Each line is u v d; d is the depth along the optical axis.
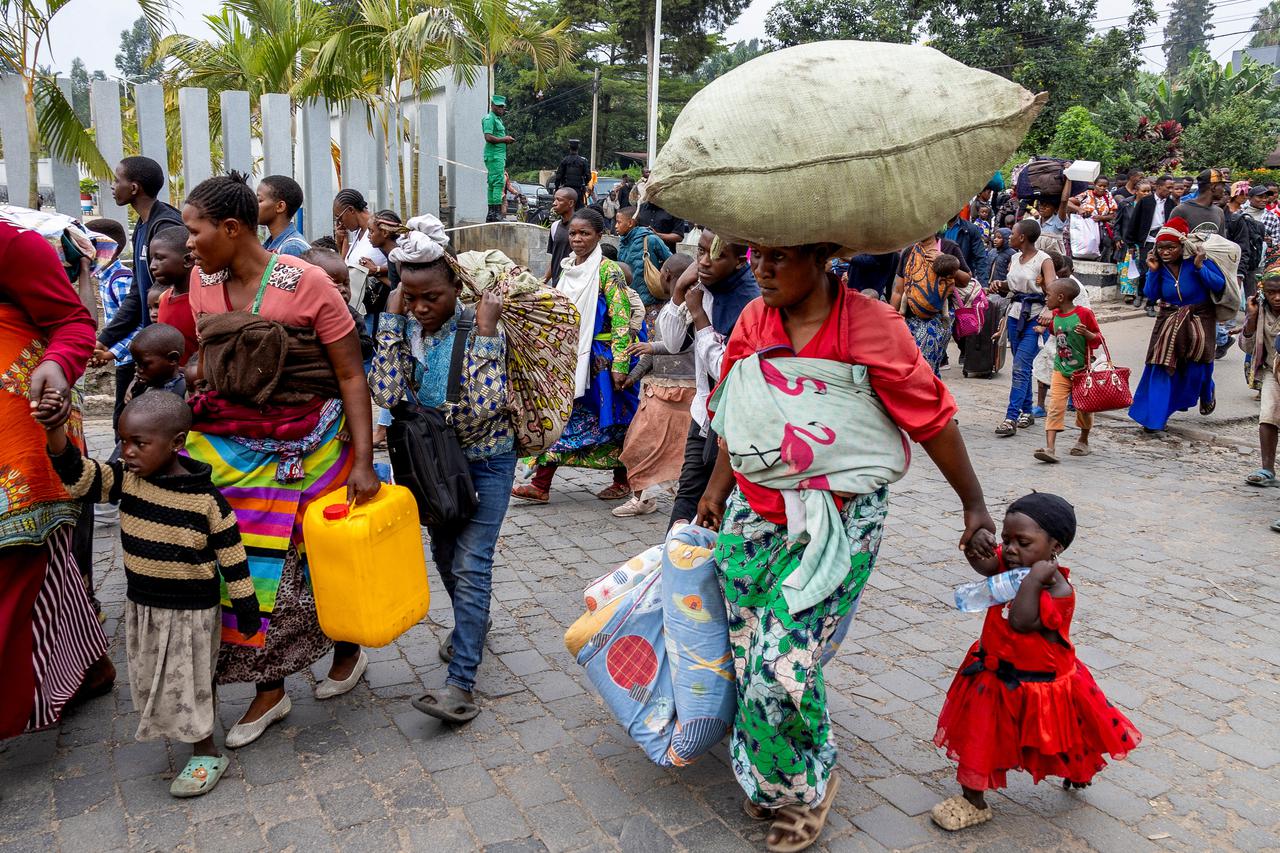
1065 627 2.94
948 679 4.02
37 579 3.18
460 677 3.58
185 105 8.78
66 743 3.44
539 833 2.99
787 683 2.72
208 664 3.18
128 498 3.08
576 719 3.67
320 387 3.33
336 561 3.19
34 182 8.32
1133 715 3.76
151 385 3.92
